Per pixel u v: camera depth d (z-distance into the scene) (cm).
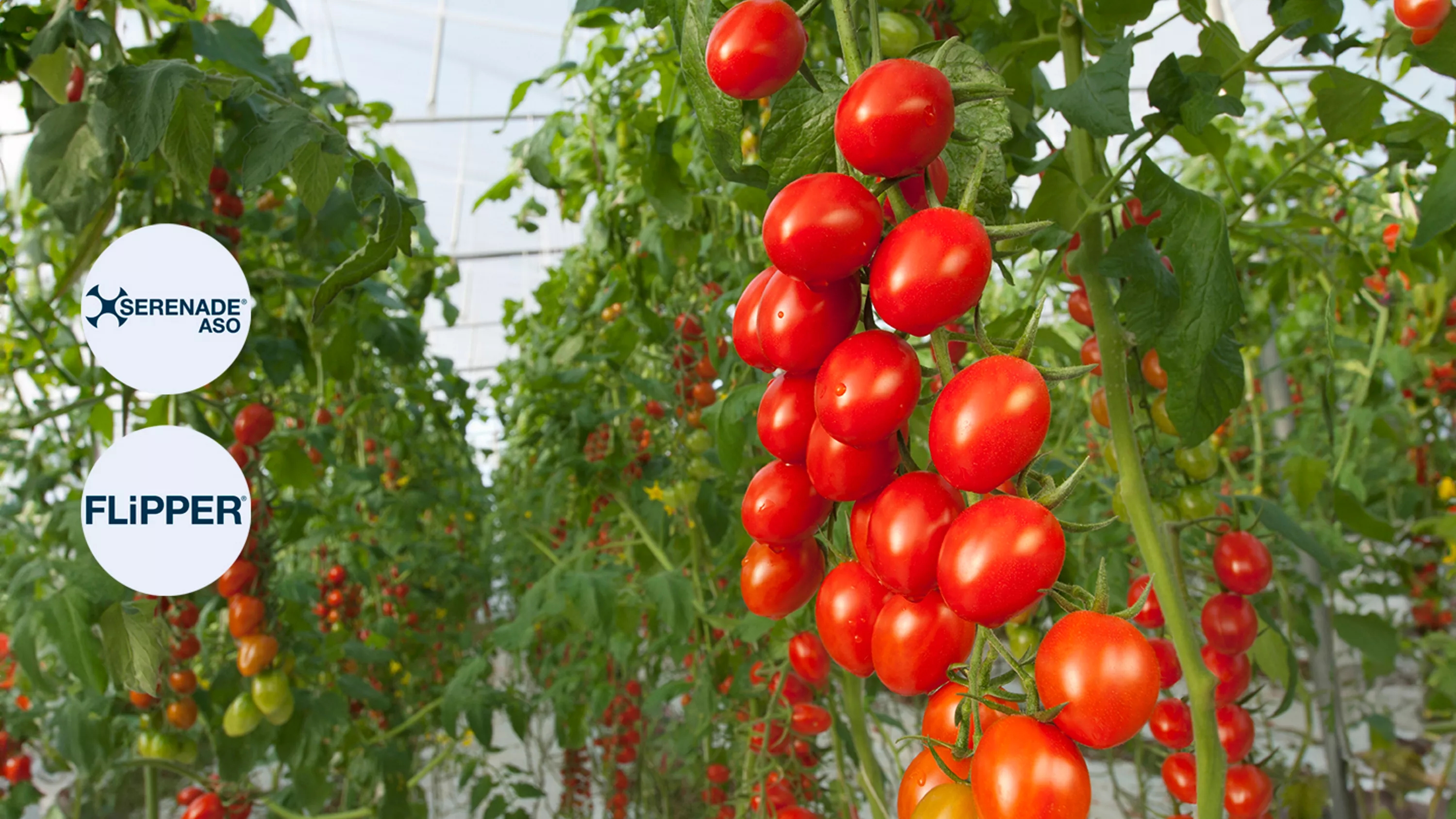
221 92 105
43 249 194
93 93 103
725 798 171
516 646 193
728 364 166
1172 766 95
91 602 120
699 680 173
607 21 145
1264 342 189
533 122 689
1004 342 45
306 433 193
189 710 158
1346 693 334
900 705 314
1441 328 198
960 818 42
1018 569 39
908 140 42
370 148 248
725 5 54
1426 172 151
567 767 291
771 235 45
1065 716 40
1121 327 90
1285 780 157
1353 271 163
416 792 305
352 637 262
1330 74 94
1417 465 257
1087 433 219
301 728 166
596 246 213
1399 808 241
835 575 54
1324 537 212
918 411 113
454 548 341
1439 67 89
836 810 142
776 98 56
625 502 231
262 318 180
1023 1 98
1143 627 101
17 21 110
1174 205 80
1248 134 234
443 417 293
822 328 48
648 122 169
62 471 204
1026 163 104
